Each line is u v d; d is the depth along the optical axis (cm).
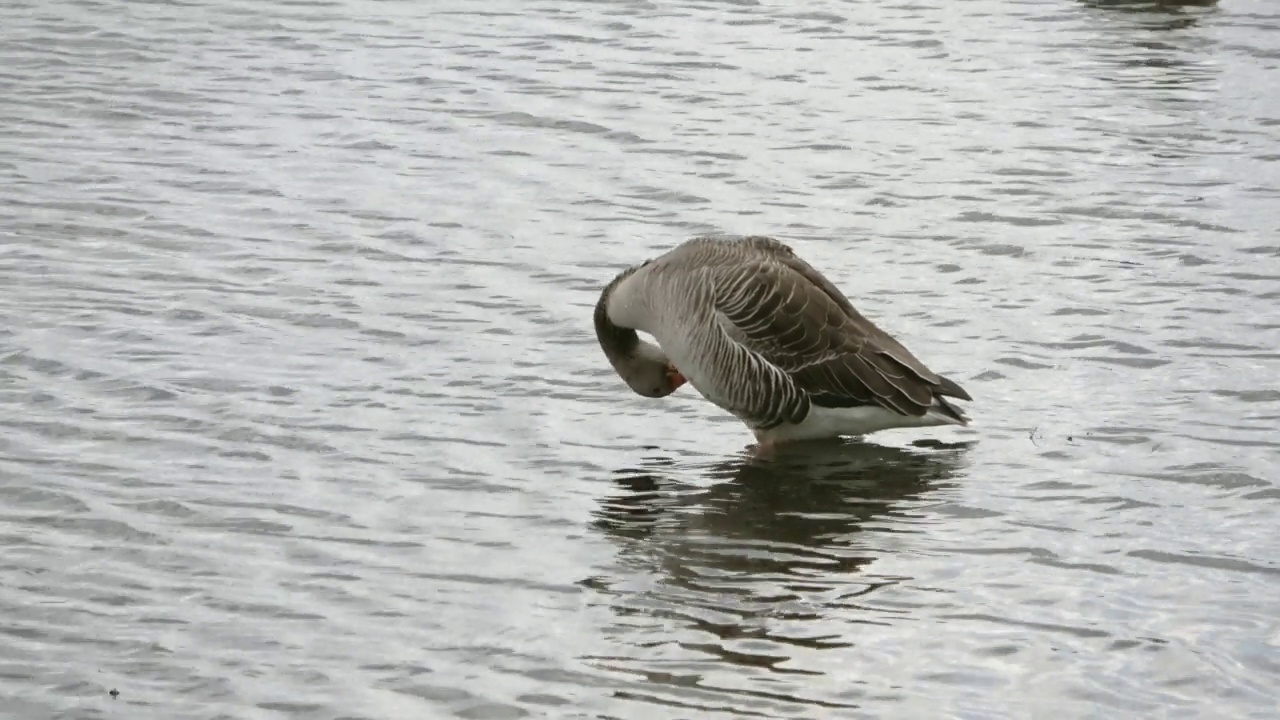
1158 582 1288
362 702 1125
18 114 2527
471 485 1479
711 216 2170
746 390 1551
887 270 1991
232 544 1355
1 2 3098
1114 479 1473
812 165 2352
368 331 1814
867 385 1541
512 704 1120
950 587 1288
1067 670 1159
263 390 1658
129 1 3128
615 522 1414
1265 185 2245
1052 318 1839
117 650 1190
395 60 2806
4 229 2083
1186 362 1717
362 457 1525
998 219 2147
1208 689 1131
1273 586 1277
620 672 1162
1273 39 2909
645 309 1592
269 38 2923
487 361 1750
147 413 1599
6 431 1552
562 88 2670
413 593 1281
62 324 1803
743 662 1176
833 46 2905
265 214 2155
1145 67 2772
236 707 1117
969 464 1520
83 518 1392
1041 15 3084
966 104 2603
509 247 2061
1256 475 1466
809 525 1407
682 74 2747
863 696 1127
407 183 2273
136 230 2092
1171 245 2047
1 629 1216
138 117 2527
